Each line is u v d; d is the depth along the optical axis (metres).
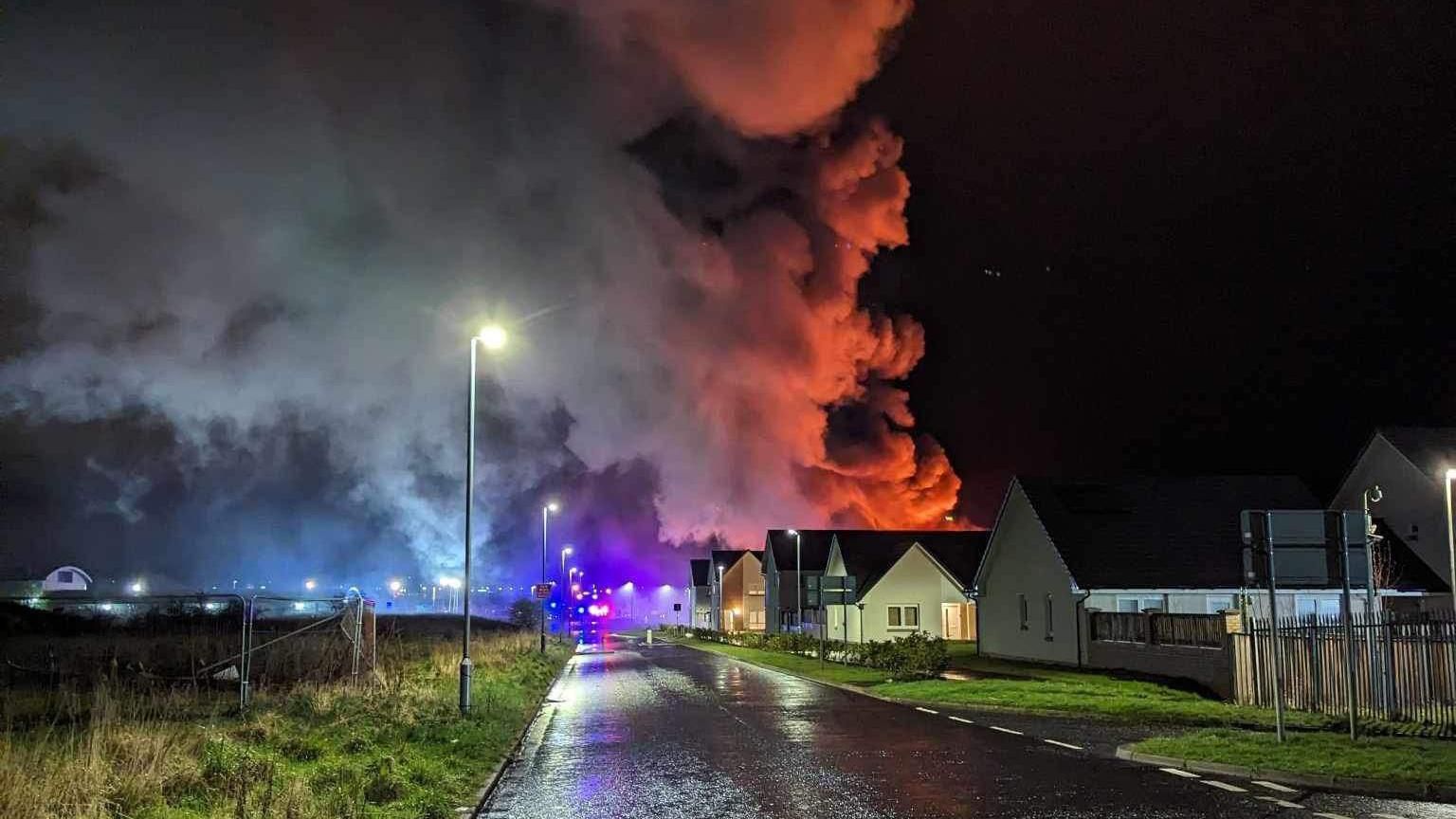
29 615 42.31
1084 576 32.06
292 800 9.68
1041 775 12.30
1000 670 31.08
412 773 12.01
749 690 26.53
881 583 52.34
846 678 29.25
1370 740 13.93
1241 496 36.56
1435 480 32.69
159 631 38.59
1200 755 12.93
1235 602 32.34
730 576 83.88
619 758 14.53
